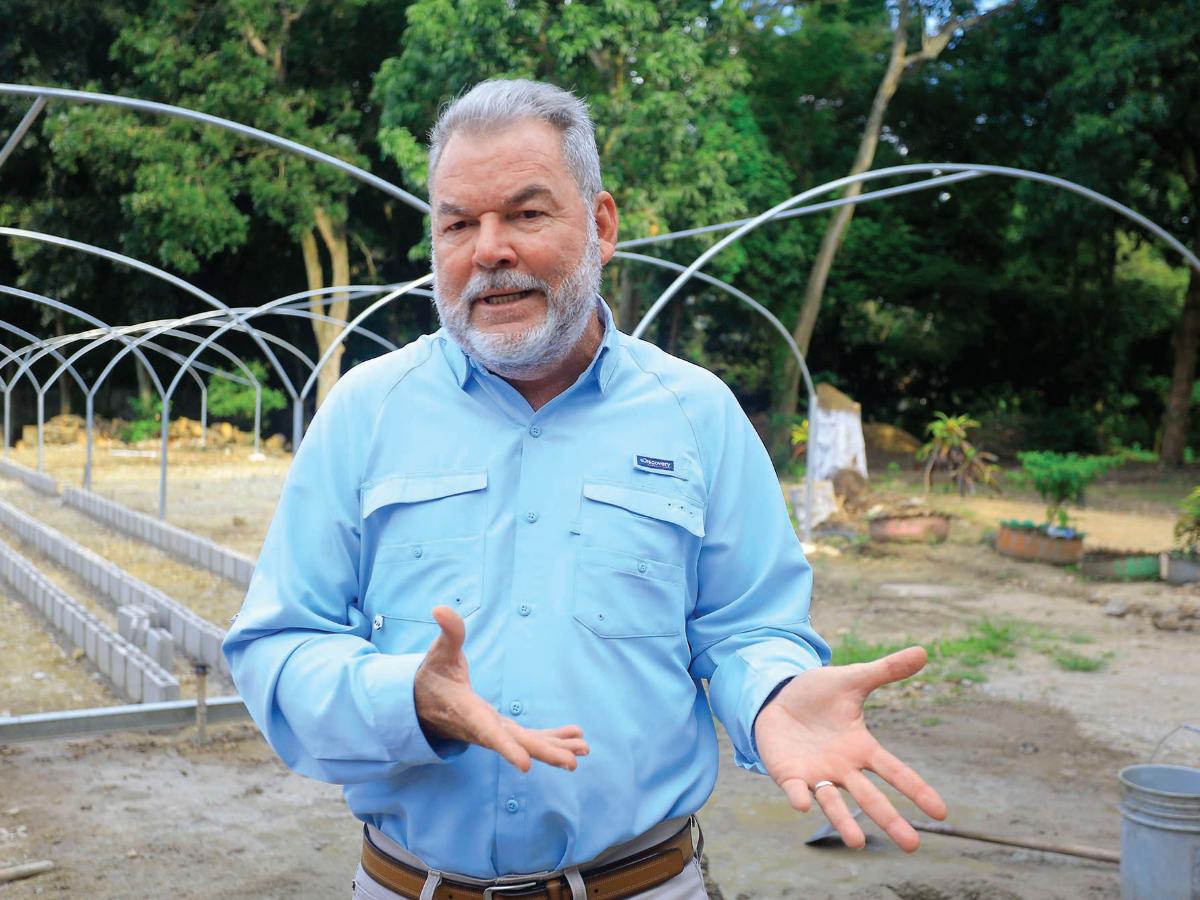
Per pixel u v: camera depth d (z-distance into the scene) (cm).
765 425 2591
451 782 170
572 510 175
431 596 173
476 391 181
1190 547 1241
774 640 182
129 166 2664
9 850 496
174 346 3503
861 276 2923
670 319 2781
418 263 3269
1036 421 3141
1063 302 3203
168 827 529
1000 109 2634
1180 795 410
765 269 2352
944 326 3158
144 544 1527
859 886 472
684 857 182
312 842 517
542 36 1997
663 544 177
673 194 1980
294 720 163
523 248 167
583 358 184
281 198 2552
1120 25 2250
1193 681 826
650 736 175
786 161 2652
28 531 1500
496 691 170
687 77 2039
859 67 2694
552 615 172
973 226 3056
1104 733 697
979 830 530
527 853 170
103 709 654
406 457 178
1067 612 1088
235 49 2508
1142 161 2628
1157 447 3359
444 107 176
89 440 1988
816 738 156
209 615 1062
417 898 175
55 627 963
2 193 3117
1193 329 2742
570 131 173
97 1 2712
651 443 181
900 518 1515
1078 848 496
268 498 2050
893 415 3397
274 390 3322
